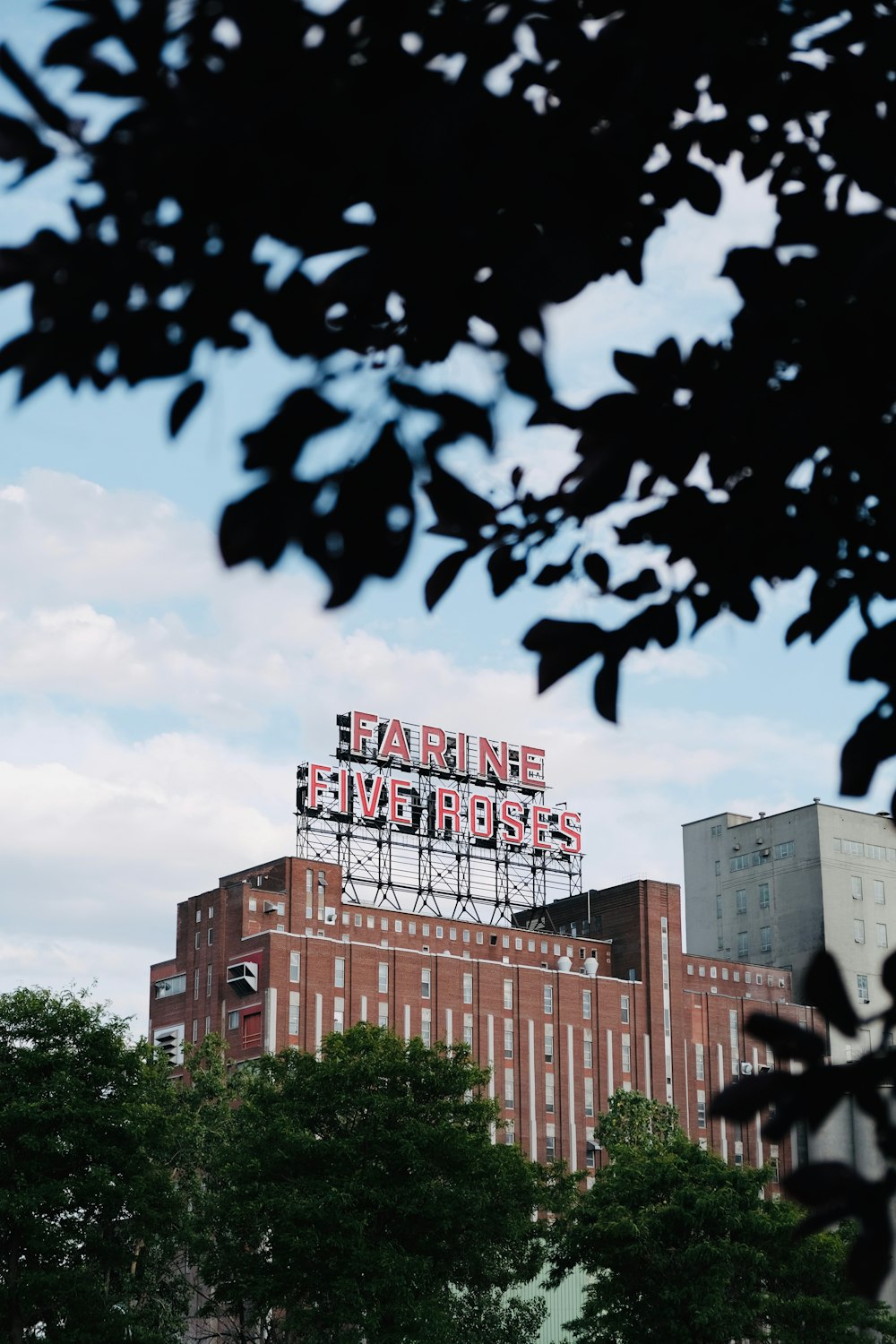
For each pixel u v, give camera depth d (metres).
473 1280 58.28
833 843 151.62
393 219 4.04
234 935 126.75
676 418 4.73
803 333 4.51
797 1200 4.21
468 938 138.00
